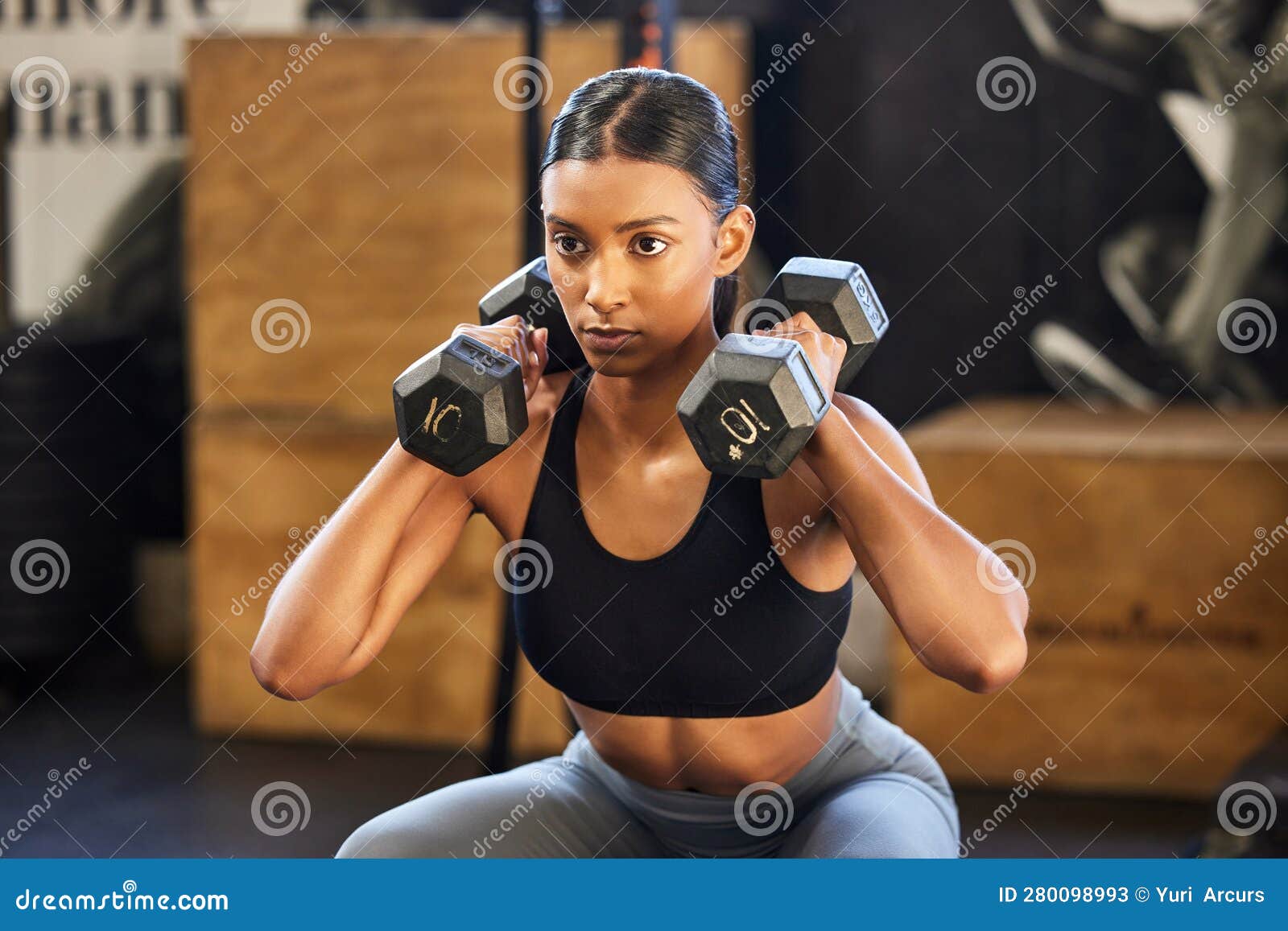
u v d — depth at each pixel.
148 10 8.47
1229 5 7.42
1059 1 7.58
